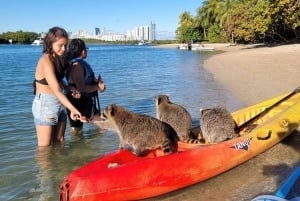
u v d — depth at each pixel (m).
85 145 3.09
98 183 1.98
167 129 2.46
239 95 5.09
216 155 2.34
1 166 2.65
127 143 2.39
